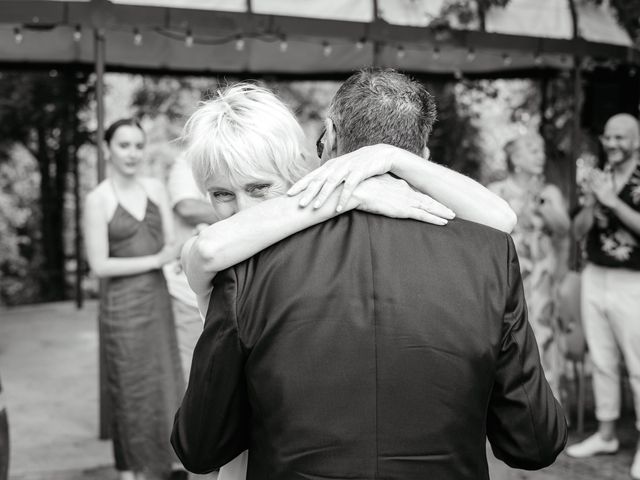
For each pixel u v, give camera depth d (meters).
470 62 7.03
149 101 9.20
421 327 1.29
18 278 9.78
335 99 1.55
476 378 1.30
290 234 1.35
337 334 1.28
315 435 1.25
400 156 1.46
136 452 3.52
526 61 6.75
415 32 4.96
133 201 3.57
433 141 8.09
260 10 4.68
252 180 1.53
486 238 1.38
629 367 4.08
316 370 1.27
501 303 1.34
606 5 5.45
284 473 1.26
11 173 9.79
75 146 9.09
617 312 4.08
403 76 1.56
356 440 1.25
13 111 9.01
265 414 1.28
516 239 4.32
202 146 1.54
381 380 1.27
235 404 1.33
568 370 5.41
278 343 1.28
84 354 6.82
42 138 9.38
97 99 4.89
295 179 1.57
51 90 8.99
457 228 1.38
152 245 3.58
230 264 1.33
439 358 1.28
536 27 5.22
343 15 4.84
